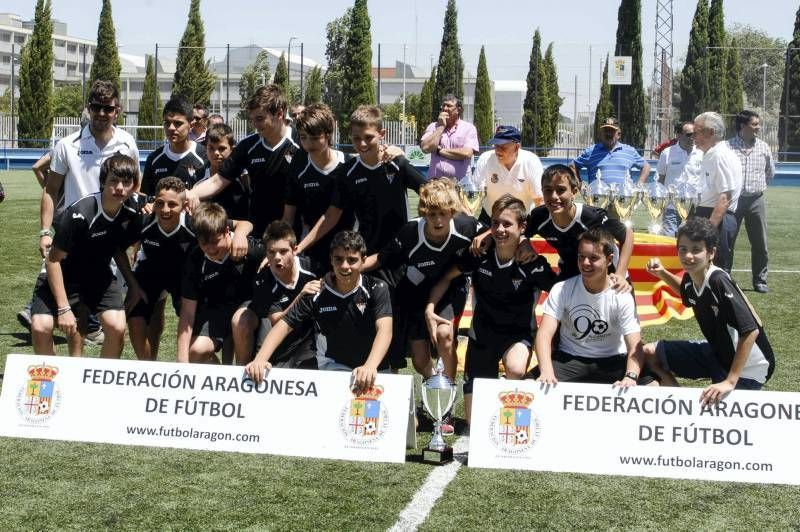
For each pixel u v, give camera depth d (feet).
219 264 17.85
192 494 13.52
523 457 14.93
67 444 15.97
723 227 28.43
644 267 27.48
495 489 13.89
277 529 12.18
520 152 25.62
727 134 122.21
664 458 14.69
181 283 18.25
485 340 17.39
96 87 20.67
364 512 12.83
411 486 13.96
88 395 16.35
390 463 15.14
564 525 12.46
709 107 124.16
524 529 12.29
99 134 21.08
